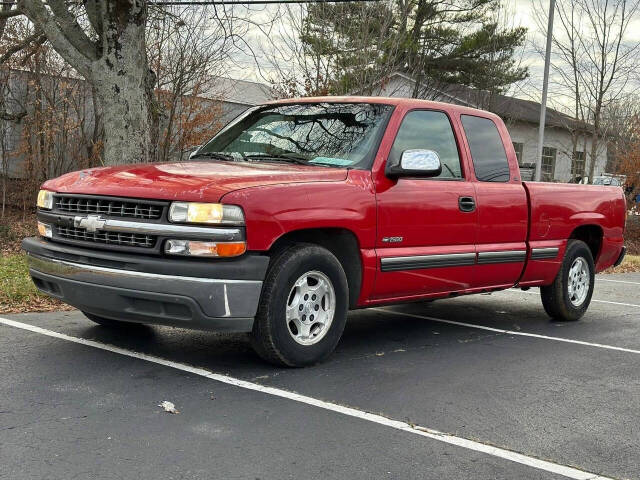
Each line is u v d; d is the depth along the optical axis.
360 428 3.91
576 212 7.43
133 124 9.34
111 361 4.99
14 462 3.24
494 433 3.96
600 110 23.64
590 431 4.07
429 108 6.08
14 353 5.09
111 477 3.13
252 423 3.89
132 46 9.24
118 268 4.62
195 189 4.52
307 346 5.00
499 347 6.20
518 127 31.17
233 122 6.48
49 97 17.28
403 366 5.32
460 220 6.04
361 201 5.22
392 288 5.60
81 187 4.92
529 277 6.99
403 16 18.06
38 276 5.16
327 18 16.36
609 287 11.77
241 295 4.51
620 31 22.00
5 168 17.38
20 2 9.26
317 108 6.09
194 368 4.91
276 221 4.63
